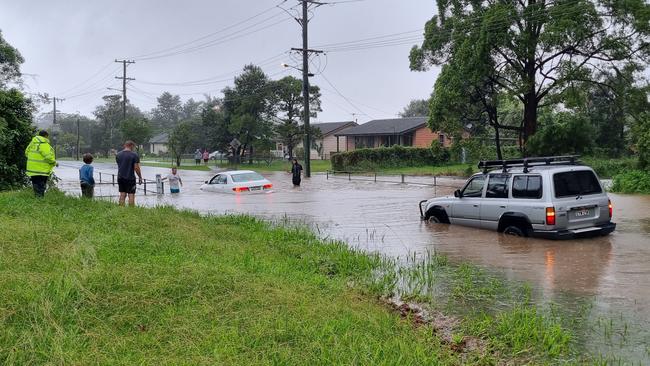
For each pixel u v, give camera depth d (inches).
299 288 251.4
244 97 2311.8
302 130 2324.1
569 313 239.8
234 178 940.6
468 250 387.9
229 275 248.4
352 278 311.3
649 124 971.9
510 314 237.0
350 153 1815.9
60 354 160.4
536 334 206.4
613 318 232.7
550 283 293.0
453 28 1342.3
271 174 1662.2
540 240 414.6
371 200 808.3
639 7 1158.3
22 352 161.9
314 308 219.3
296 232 449.4
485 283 295.9
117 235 331.3
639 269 322.3
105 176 1472.7
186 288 225.8
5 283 209.8
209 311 205.9
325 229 510.9
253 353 173.0
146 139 2534.5
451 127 1443.2
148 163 2608.3
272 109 2364.7
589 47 1242.0
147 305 206.7
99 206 460.4
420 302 265.1
